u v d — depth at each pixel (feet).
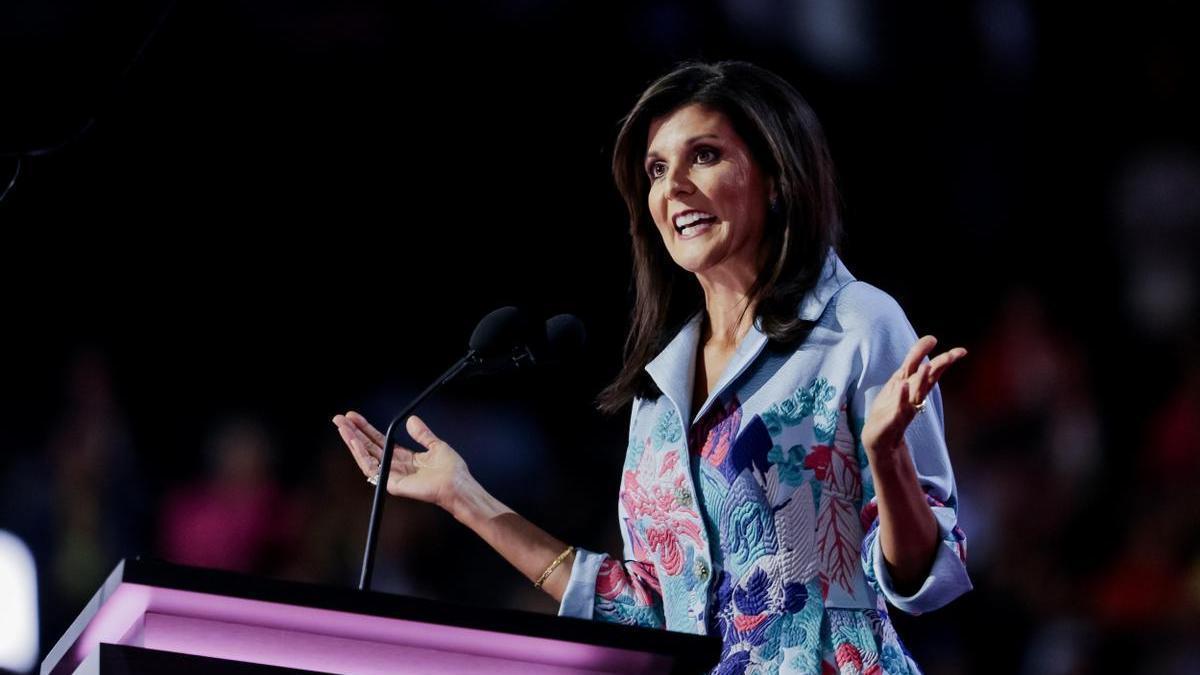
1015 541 76.13
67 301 84.58
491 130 88.28
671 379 34.14
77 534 71.97
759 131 33.86
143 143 85.10
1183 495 76.48
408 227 88.38
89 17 46.65
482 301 88.07
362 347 87.30
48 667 28.45
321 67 86.84
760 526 32.14
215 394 85.40
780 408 32.58
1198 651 70.59
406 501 71.92
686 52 87.56
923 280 90.38
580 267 87.81
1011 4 92.48
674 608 33.12
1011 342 84.74
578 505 79.15
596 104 88.12
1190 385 81.20
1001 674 71.97
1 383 82.84
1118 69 93.81
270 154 86.99
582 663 27.35
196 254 86.53
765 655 31.48
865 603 31.99
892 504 29.22
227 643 26.16
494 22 87.92
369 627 26.16
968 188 91.40
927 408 32.19
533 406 84.17
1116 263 90.63
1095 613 72.84
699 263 33.83
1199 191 90.68
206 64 84.99
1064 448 79.92
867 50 90.48
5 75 45.60
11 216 83.56
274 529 71.87
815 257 33.63
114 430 74.02
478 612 26.18
